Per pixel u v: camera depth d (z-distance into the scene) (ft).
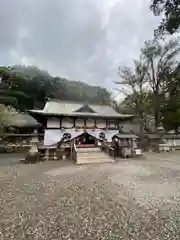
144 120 90.79
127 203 18.74
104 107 83.35
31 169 37.19
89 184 25.95
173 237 12.35
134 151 54.08
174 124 87.81
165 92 86.07
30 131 83.66
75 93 176.86
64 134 66.90
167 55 86.17
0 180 28.50
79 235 12.63
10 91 116.88
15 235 12.65
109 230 13.33
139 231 13.16
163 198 20.20
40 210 16.99
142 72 91.56
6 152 66.80
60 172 34.24
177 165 41.09
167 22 27.40
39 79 144.05
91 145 56.75
